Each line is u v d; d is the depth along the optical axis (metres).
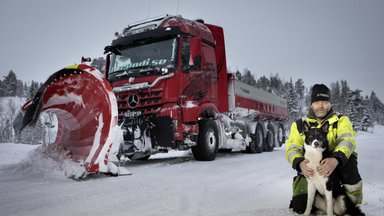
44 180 5.82
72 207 3.90
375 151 12.01
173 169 7.34
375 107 116.81
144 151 8.23
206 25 10.41
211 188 5.04
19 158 9.48
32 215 3.57
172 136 8.02
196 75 8.92
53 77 5.77
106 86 5.98
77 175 5.81
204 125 9.05
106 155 6.04
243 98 12.00
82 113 6.09
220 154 12.20
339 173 3.34
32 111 5.79
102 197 4.43
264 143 13.63
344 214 3.29
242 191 4.80
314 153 3.24
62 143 6.55
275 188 5.02
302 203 3.42
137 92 8.38
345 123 3.45
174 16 9.06
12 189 5.04
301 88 100.00
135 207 3.88
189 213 3.59
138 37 8.88
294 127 3.67
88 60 6.74
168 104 8.14
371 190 4.50
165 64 8.39
